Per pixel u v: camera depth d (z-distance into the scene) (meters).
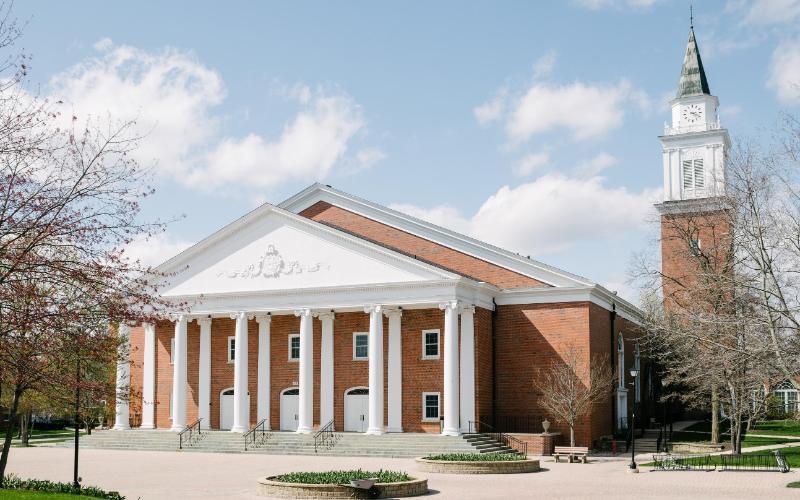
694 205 52.03
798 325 28.86
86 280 19.28
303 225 50.38
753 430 66.81
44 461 41.41
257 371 53.22
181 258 52.97
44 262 18.53
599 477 32.91
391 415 49.25
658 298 61.66
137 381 55.03
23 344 18.95
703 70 72.25
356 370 51.03
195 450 47.94
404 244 53.47
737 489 28.08
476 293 48.66
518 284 50.47
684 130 70.62
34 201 18.92
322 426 49.66
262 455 45.03
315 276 49.62
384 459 41.81
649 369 64.44
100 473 34.81
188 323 55.00
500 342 50.50
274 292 50.06
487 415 49.06
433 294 46.62
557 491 27.84
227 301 51.31
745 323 29.58
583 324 48.56
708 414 75.25
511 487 29.22
